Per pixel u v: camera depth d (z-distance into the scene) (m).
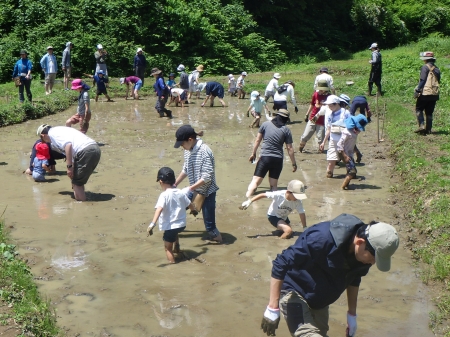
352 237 4.04
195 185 7.57
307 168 12.46
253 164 12.61
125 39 32.19
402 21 48.00
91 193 10.31
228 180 11.27
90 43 30.14
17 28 30.98
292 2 43.28
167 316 5.93
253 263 7.30
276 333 5.60
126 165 12.44
